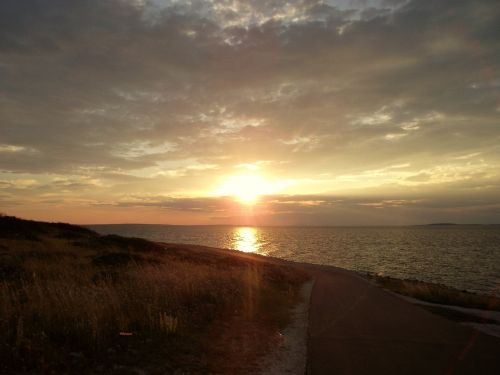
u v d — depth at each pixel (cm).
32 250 1973
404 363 709
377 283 2848
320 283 2577
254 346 816
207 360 690
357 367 687
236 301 1262
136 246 2934
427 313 1317
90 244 2644
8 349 577
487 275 4634
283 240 14962
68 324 725
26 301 879
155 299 980
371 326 1077
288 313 1295
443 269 5303
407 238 15988
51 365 562
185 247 4356
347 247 10344
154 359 656
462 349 809
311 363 713
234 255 4275
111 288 1038
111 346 686
